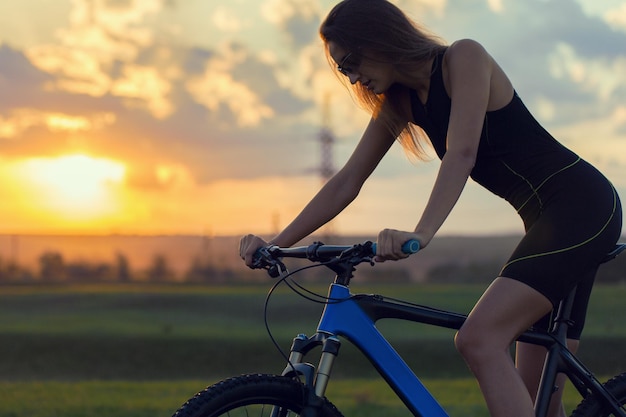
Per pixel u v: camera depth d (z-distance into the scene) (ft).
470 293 174.09
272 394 9.89
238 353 73.72
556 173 10.98
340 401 26.71
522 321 10.53
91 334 81.10
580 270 10.70
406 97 11.41
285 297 142.10
